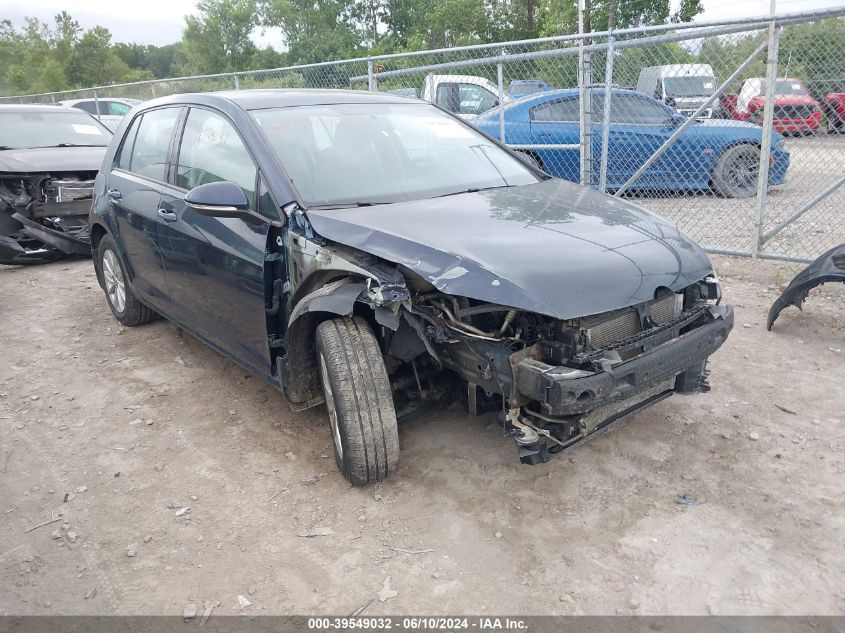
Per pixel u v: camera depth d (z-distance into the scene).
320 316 3.32
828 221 8.20
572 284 2.76
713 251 7.00
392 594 2.62
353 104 4.30
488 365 2.92
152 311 5.64
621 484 3.23
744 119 7.74
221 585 2.71
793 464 3.34
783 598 2.51
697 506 3.05
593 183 8.61
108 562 2.88
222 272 3.85
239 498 3.28
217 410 4.21
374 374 3.11
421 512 3.09
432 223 3.21
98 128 9.46
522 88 9.32
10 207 7.53
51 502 3.32
